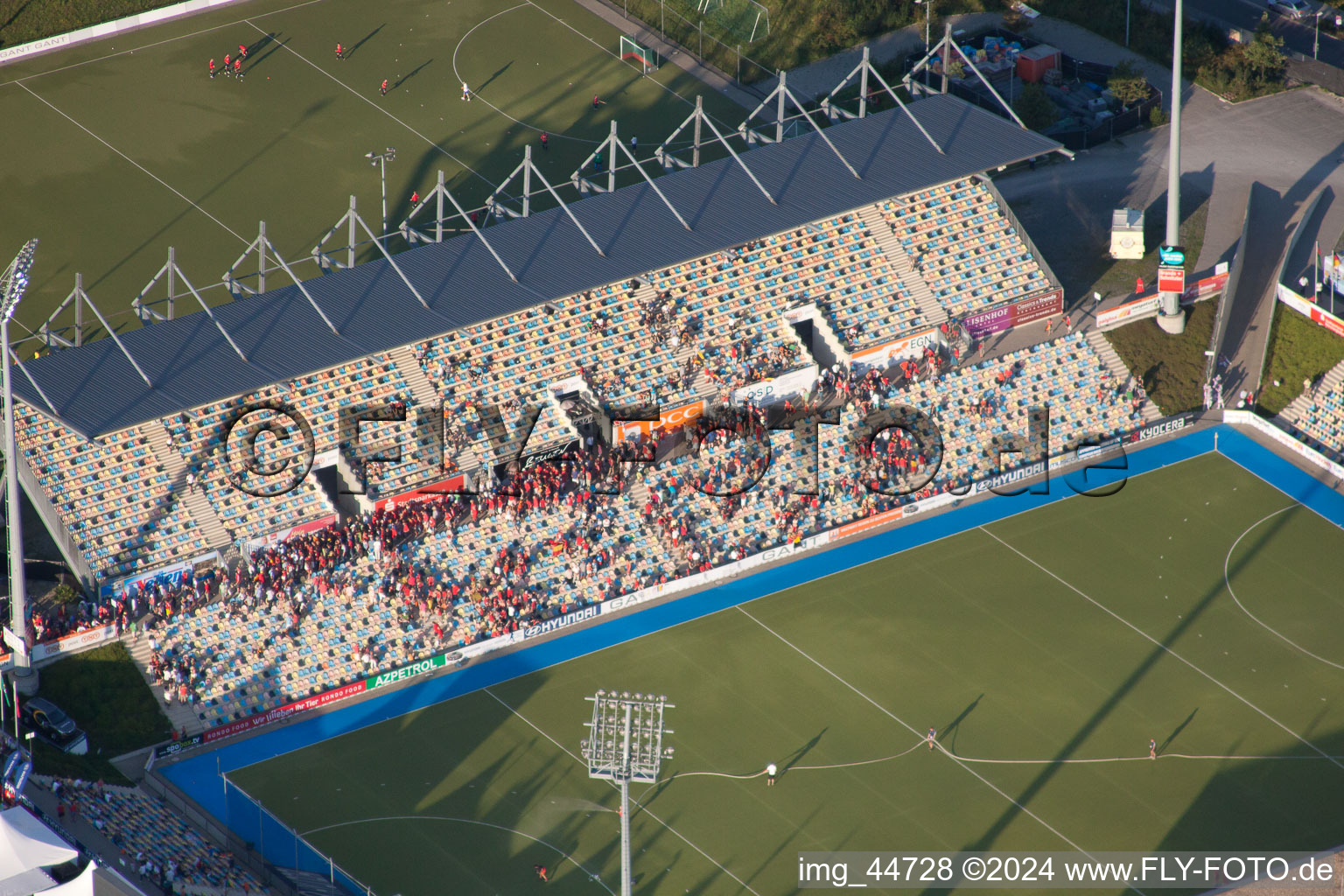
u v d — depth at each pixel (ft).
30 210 512.63
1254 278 479.41
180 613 392.47
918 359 455.22
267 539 407.23
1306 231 492.95
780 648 391.86
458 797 360.07
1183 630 393.29
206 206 515.91
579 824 353.72
